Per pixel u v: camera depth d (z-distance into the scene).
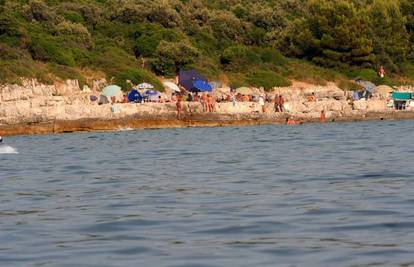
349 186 61.84
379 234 40.94
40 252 38.88
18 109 162.00
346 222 44.72
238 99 195.12
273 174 73.25
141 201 56.28
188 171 78.56
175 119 176.12
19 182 72.19
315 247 38.44
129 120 171.25
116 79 197.62
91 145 123.94
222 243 40.09
